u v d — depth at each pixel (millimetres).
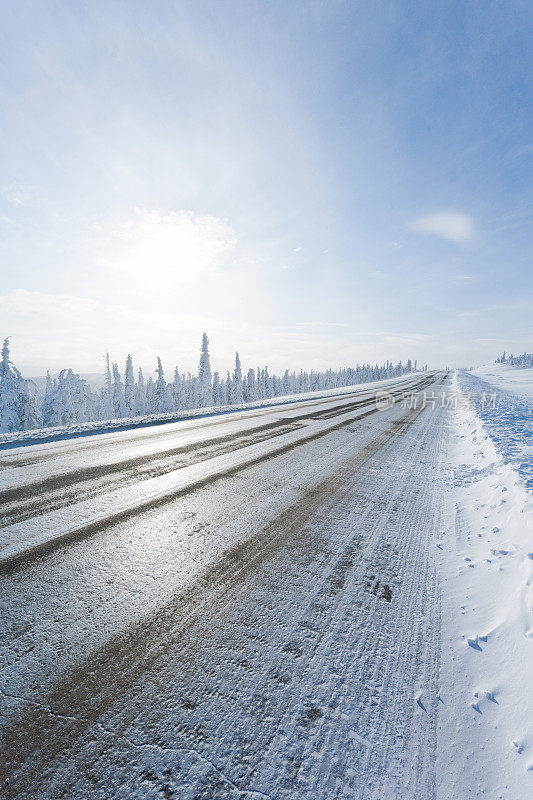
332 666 2010
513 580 2768
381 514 4168
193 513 3850
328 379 93750
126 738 1537
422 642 2268
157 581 2643
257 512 3977
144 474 5035
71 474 4898
